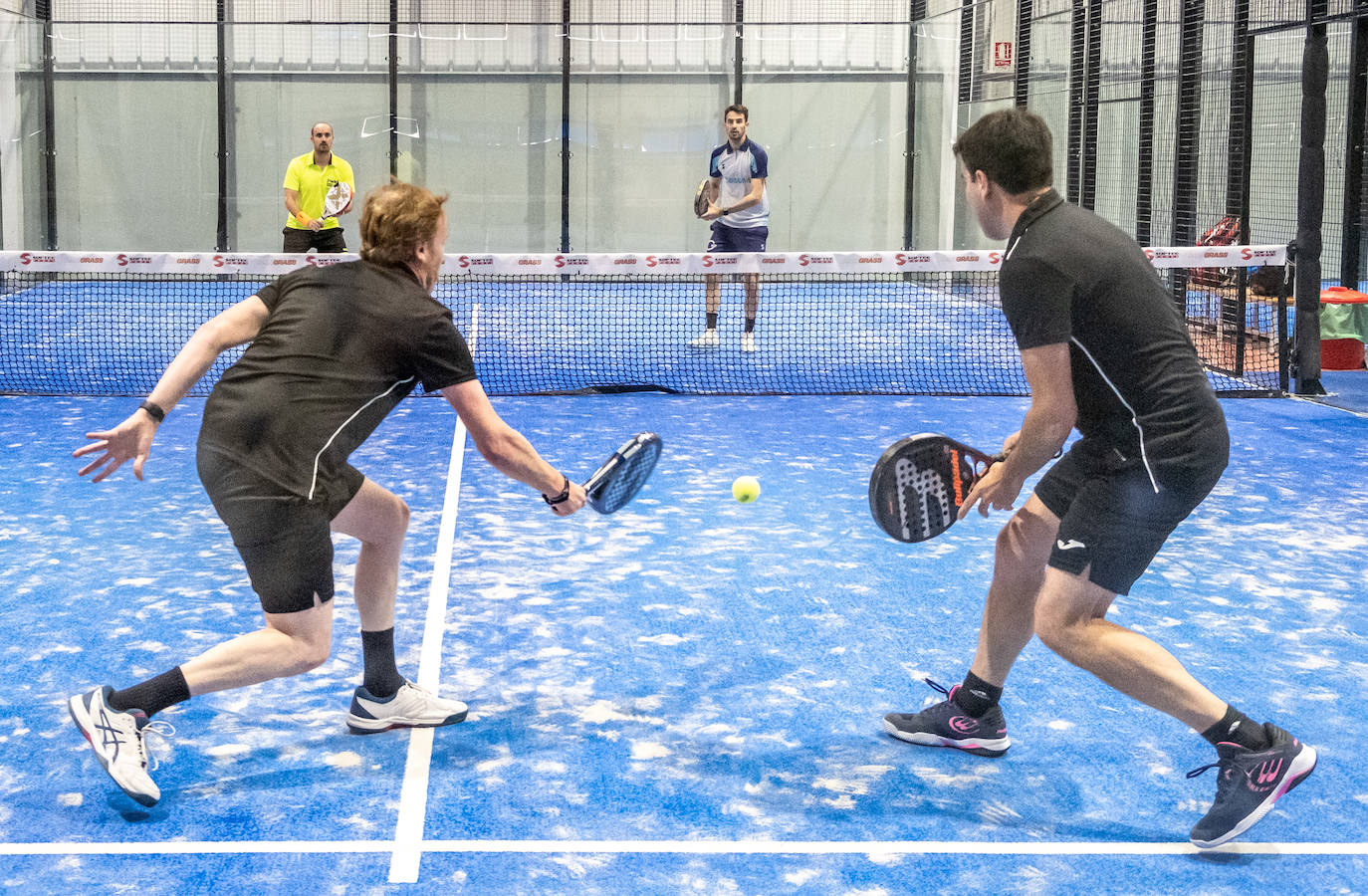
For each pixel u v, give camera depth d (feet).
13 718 10.83
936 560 15.76
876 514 9.40
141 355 33.12
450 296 49.16
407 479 19.74
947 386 29.58
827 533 16.90
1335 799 9.61
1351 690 11.68
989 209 9.23
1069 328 8.64
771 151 55.77
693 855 8.67
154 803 9.05
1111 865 8.63
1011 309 8.82
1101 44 38.78
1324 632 13.21
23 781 9.70
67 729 10.64
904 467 9.37
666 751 10.36
